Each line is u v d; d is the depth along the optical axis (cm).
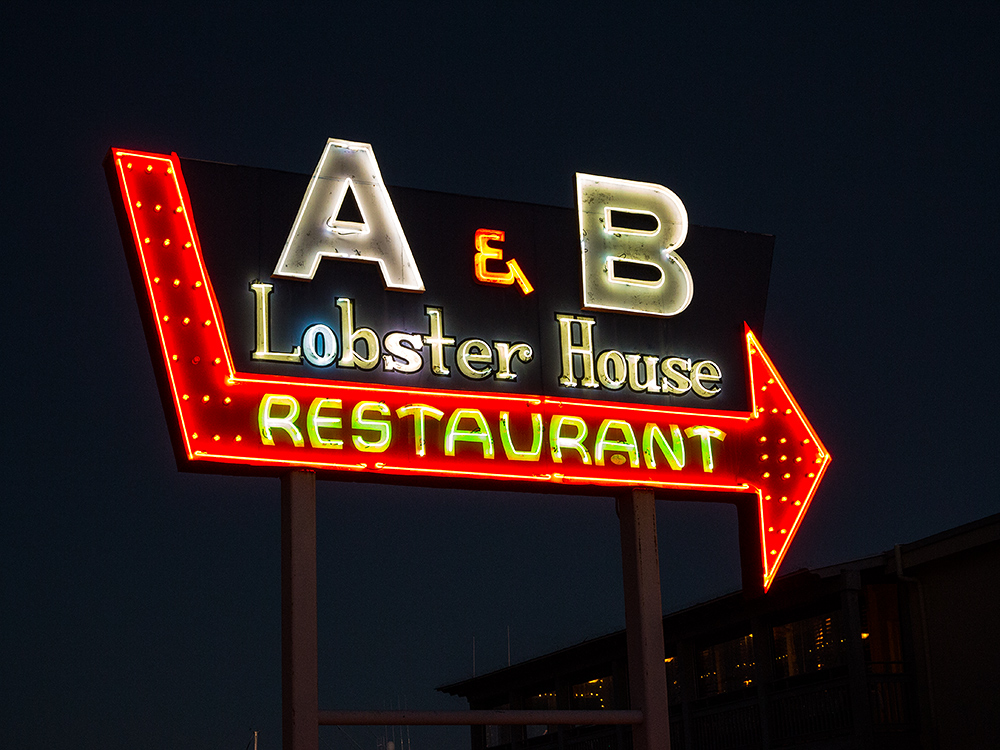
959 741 2080
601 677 3044
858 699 2155
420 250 1553
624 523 1584
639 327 1638
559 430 1552
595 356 1603
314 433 1440
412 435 1482
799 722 2312
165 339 1408
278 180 1506
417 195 1572
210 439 1400
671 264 1670
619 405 1588
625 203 1669
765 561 1603
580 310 1614
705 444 1616
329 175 1530
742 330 1691
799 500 1628
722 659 2584
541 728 3259
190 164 1471
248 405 1425
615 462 1568
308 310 1481
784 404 1667
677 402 1623
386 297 1521
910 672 2183
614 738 2911
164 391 1405
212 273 1449
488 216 1600
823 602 2316
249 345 1442
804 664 2352
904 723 2158
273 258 1480
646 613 1532
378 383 1485
